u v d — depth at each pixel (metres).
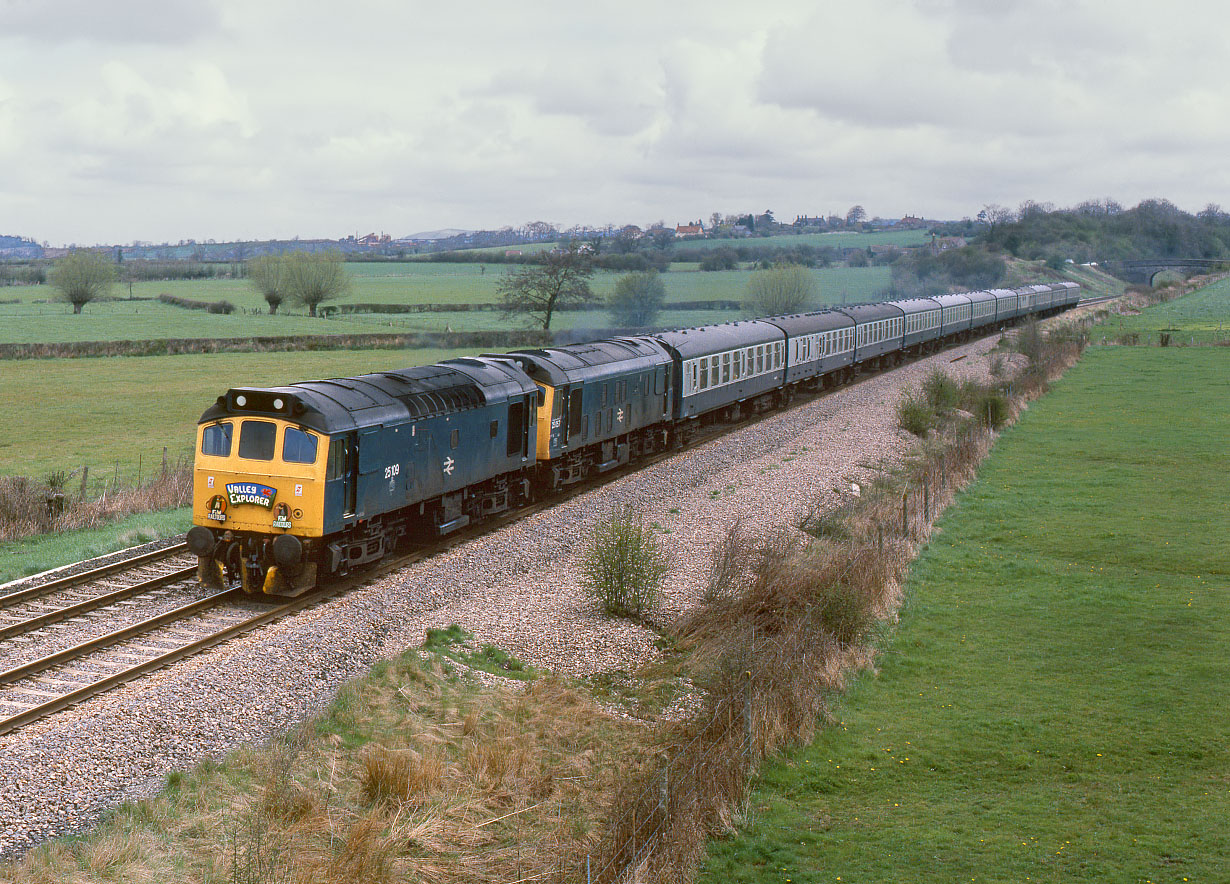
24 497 29.97
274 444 20.75
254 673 17.12
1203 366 75.81
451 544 26.12
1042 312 121.06
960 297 88.75
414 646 19.42
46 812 12.90
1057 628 23.50
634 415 36.62
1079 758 16.97
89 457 46.41
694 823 13.95
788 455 39.69
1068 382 68.62
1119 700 19.39
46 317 127.44
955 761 16.94
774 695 17.66
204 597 21.48
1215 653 21.75
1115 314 133.38
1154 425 51.66
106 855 11.77
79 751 14.13
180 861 12.05
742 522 29.09
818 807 15.41
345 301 148.62
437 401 25.02
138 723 15.04
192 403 62.06
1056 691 19.88
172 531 27.28
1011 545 30.75
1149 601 25.34
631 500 31.36
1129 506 35.38
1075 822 14.77
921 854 13.84
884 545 27.31
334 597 21.58
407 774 14.32
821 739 17.75
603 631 21.30
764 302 111.19
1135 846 13.98
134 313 133.00
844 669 20.39
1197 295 171.38
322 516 20.62
